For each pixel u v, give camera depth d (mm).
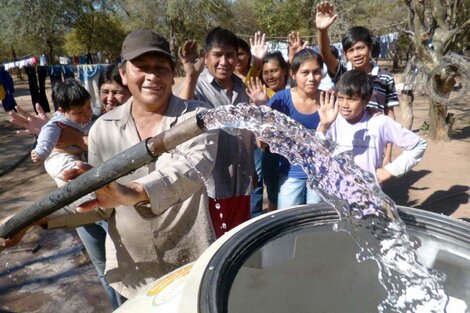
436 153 5617
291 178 2678
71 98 2119
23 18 18859
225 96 2719
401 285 1245
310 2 19875
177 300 1113
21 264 3234
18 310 2697
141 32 1530
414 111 8859
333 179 1302
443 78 5801
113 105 2504
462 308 1191
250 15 24078
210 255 1187
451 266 1244
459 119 7754
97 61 24031
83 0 20281
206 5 20656
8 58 24438
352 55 3137
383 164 2822
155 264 1655
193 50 2537
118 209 1611
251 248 1231
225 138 2443
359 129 2414
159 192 1304
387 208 1279
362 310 1267
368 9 15633
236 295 1140
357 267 1343
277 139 1179
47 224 1504
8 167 6094
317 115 2617
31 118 2160
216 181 2469
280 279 1280
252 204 3451
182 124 1062
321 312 1267
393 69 18609
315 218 1374
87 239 2182
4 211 4438
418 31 5949
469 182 4477
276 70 3422
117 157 1079
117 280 1706
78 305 2727
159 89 1535
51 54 20328
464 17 5855
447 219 1319
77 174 1250
